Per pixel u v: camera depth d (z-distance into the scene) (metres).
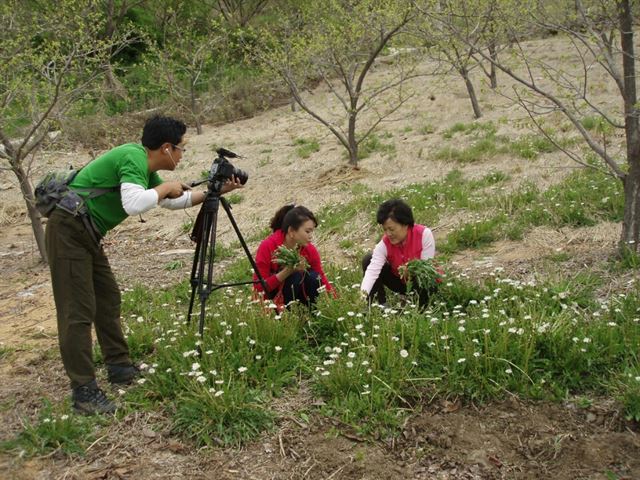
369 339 4.32
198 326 4.65
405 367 4.03
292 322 4.64
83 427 3.82
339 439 3.65
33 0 11.85
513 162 9.38
